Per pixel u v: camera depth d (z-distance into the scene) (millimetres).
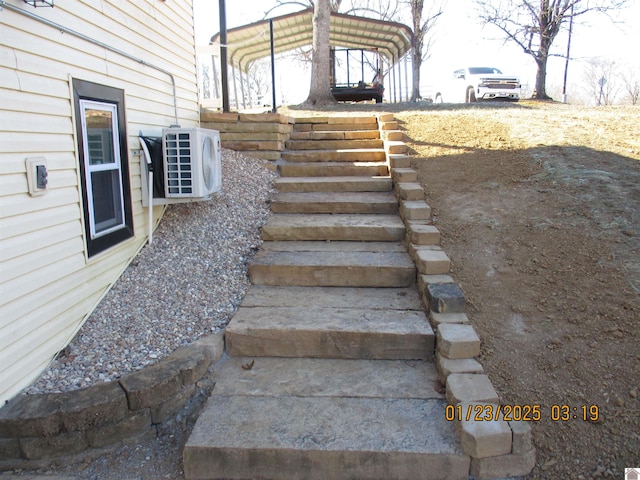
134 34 4871
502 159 6328
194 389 3428
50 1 3318
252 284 4676
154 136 5254
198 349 3615
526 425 2877
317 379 3531
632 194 5000
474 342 3447
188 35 6629
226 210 5734
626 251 4207
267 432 2973
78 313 3756
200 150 4883
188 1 6617
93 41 3996
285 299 4355
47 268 3385
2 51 2967
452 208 5375
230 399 3309
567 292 3938
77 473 2949
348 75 17094
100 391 3104
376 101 16656
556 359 3404
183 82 6441
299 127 8242
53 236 3443
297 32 17031
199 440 2904
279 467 2848
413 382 3471
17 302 3092
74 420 2955
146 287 4359
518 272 4262
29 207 3193
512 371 3373
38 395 3102
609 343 3436
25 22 3172
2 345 2965
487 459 2781
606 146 6285
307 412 3164
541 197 5281
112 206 4449
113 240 4297
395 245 5168
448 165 6383
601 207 4859
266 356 3838
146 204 4965
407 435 2945
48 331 3395
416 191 5562
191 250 4969
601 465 2791
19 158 3107
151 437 3193
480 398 3045
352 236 5293
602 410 3037
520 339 3609
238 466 2855
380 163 6941
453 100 17641
